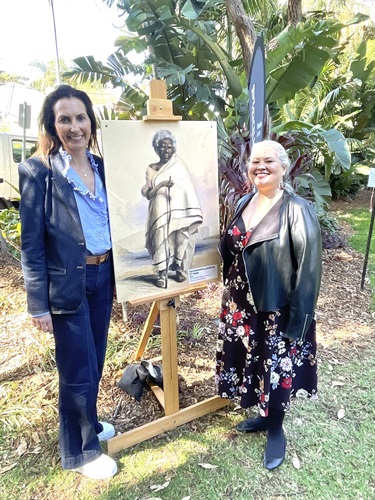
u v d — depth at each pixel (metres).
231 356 1.65
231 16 4.46
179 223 1.65
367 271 4.23
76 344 1.42
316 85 7.34
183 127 1.59
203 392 2.11
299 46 4.43
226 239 1.59
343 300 3.46
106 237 1.49
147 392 2.10
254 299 1.45
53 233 1.31
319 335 2.81
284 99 5.36
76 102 1.29
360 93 8.48
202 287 1.77
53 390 2.10
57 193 1.30
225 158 3.49
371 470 1.60
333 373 2.31
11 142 7.04
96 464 1.57
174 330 1.75
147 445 1.75
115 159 1.45
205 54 4.91
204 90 4.56
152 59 4.16
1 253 4.01
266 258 1.39
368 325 2.98
